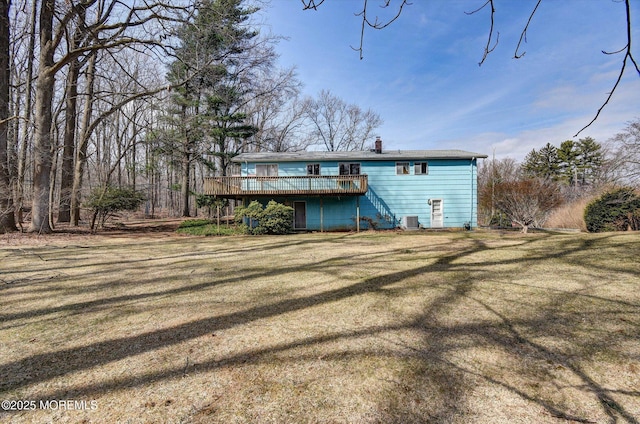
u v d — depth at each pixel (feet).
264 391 8.02
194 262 26.07
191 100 69.00
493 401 7.50
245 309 14.43
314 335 11.49
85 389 8.12
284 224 51.37
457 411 7.14
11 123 47.70
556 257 24.71
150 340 11.14
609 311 13.32
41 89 42.86
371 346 10.54
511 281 18.45
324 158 56.59
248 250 33.06
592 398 7.58
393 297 15.96
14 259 27.55
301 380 8.52
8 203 42.68
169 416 7.05
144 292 17.25
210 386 8.25
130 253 31.19
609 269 20.44
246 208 52.19
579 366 9.07
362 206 57.93
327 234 50.21
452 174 57.57
